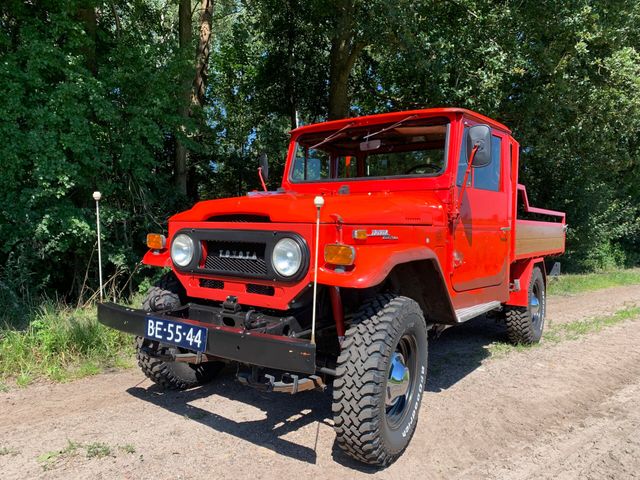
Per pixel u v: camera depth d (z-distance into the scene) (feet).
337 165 15.51
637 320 26.43
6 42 22.36
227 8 50.98
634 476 10.18
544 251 21.09
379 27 31.58
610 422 12.90
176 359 11.88
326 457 10.60
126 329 11.62
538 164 44.37
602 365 17.87
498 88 33.30
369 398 9.53
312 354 8.71
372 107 45.88
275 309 11.21
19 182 22.49
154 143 25.76
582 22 32.48
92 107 24.35
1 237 21.90
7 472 9.54
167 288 12.99
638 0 35.99
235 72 50.98
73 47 23.77
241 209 11.10
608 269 57.31
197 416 12.43
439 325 14.26
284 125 49.62
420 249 11.06
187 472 9.75
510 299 18.93
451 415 13.04
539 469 10.38
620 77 36.01
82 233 22.97
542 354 19.16
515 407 13.69
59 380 14.62
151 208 28.53
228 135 47.85
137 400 13.34
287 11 41.55
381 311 10.31
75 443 10.75
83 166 24.16
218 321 11.28
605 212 51.80
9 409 12.51
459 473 10.14
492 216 15.74
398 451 10.50
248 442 11.14
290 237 10.19
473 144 12.76
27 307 20.84
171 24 40.19
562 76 34.63
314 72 44.60
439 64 32.40
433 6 33.63
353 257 9.37
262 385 9.98
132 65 26.32
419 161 14.01
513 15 32.19
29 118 22.34
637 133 50.08
